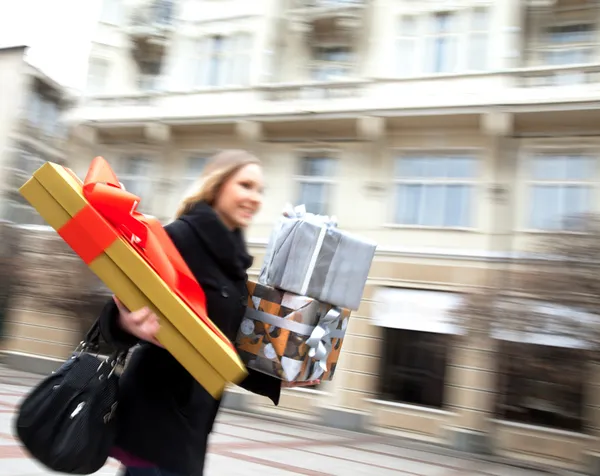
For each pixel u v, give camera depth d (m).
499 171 12.77
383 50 14.54
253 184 1.90
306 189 14.64
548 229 11.25
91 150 17.23
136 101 16.75
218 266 1.76
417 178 13.55
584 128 12.27
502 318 9.62
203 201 1.82
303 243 1.92
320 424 13.02
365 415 12.72
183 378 1.71
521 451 11.34
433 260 12.92
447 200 13.22
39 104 21.80
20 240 15.45
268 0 16.00
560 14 13.41
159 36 18.03
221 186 1.88
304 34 15.73
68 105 17.92
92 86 18.88
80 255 1.44
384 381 12.92
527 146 12.67
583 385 11.15
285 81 15.80
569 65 12.27
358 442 10.80
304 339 1.87
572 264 9.03
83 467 1.52
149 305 1.43
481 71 13.05
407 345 12.89
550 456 11.10
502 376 11.87
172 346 1.42
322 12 15.34
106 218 1.47
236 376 1.39
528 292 9.42
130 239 1.48
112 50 19.11
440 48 13.96
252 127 15.03
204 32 16.62
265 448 8.10
